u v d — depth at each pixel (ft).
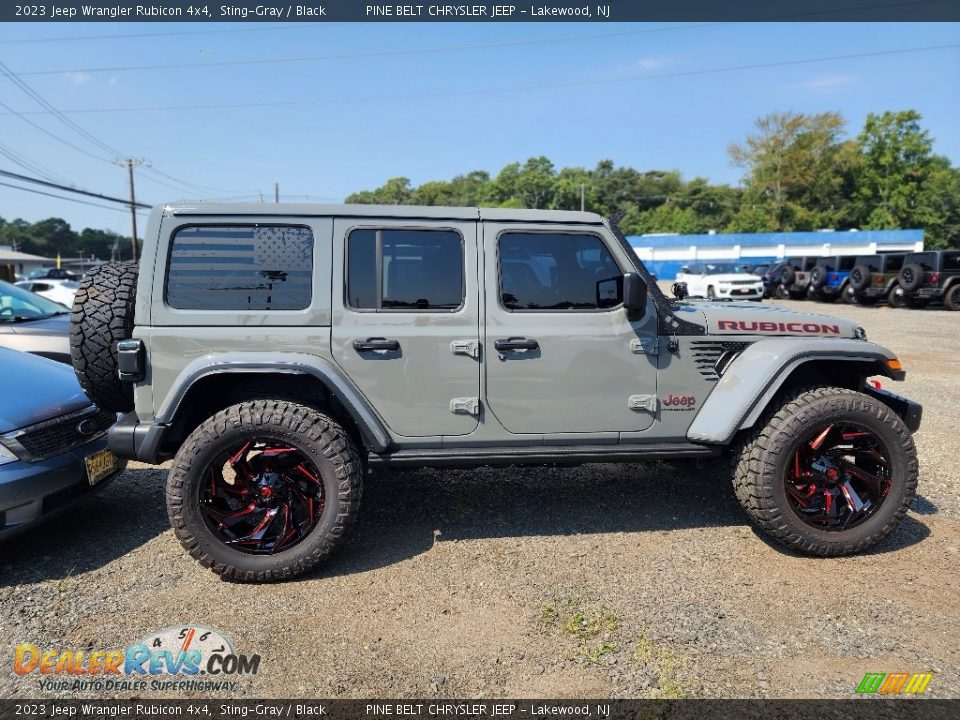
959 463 16.37
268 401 10.56
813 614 9.45
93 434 12.21
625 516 13.07
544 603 9.81
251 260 10.74
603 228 11.51
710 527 12.53
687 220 255.09
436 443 11.17
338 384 10.53
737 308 12.58
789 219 213.05
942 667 8.21
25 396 11.68
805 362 11.59
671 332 11.57
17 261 176.96
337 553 11.57
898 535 12.14
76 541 12.26
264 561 10.35
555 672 8.20
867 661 8.34
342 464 10.40
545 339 11.17
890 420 10.98
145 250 10.54
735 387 11.34
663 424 11.68
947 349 36.91
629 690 7.85
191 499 10.17
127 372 10.37
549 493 14.32
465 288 11.10
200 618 9.52
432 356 10.98
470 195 361.51
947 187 202.90
